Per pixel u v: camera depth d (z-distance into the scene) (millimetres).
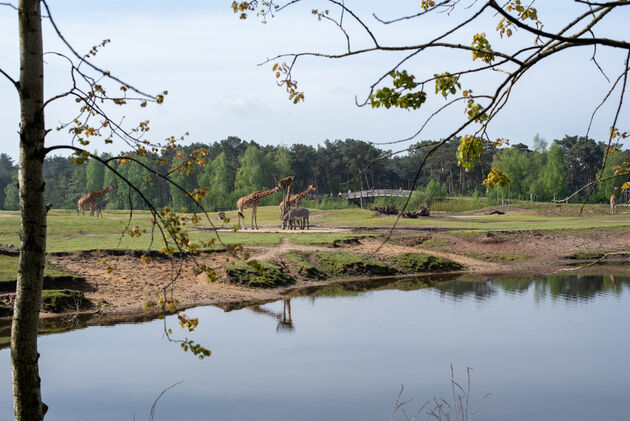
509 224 47719
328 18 3979
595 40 3572
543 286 28156
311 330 18672
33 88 4891
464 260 35719
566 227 43062
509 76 3869
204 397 12305
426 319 20406
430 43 3684
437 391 12867
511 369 14414
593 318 20594
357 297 25109
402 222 50281
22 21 4859
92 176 109750
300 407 11672
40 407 5141
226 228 42844
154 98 4461
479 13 3443
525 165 93875
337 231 40594
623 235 40562
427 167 105250
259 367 14609
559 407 11797
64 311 20578
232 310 22000
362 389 12891
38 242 5012
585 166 83188
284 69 4277
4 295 20516
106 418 10969
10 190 128000
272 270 28312
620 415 11438
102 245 29688
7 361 14469
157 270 26609
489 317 20781
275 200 100125
